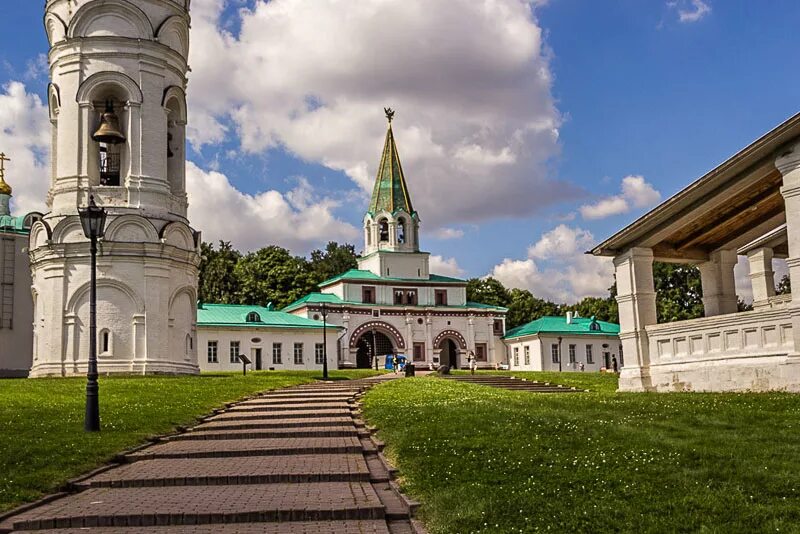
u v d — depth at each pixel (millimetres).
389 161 98688
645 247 30188
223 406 27453
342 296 91438
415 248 97375
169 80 45531
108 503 12273
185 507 11773
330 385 39906
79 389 32031
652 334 29531
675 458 13375
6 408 24531
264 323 80938
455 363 95750
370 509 11477
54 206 43688
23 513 11805
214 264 107125
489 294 124062
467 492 11633
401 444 16188
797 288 23125
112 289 42750
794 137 23203
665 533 9430
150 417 22328
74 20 43875
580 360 93812
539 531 9727
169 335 44000
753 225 30281
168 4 46000
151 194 43938
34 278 44625
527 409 21734
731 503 10523
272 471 14508
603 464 13055
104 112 44344
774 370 24234
